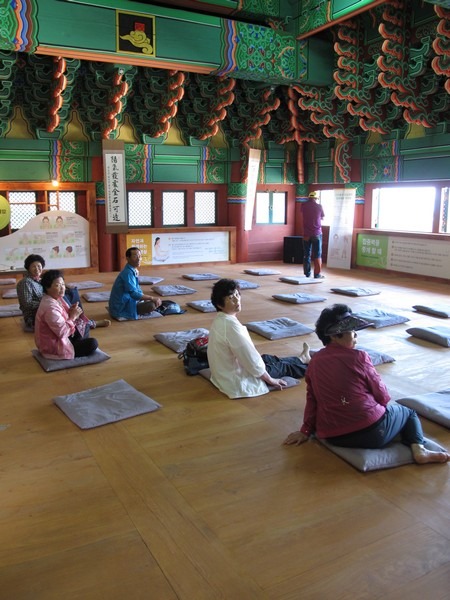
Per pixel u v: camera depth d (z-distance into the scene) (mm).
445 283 9625
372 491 2947
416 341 5934
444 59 7574
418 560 2381
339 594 2180
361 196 11445
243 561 2391
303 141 12664
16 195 10445
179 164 11766
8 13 7184
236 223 12414
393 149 10438
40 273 6520
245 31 8766
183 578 2289
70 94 9727
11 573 2330
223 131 12062
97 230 10992
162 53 8188
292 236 12609
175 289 8805
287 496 2908
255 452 3412
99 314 7316
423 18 8281
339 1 8328
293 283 9633
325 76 9703
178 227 11891
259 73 9070
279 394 4387
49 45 7477
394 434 3221
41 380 4785
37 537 2586
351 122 11055
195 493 2959
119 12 7816
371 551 2447
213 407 4129
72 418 3896
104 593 2207
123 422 3885
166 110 10453
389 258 10727
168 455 3396
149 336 6203
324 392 3221
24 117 10219
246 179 12148
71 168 10641
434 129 9570
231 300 4262
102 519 2730
